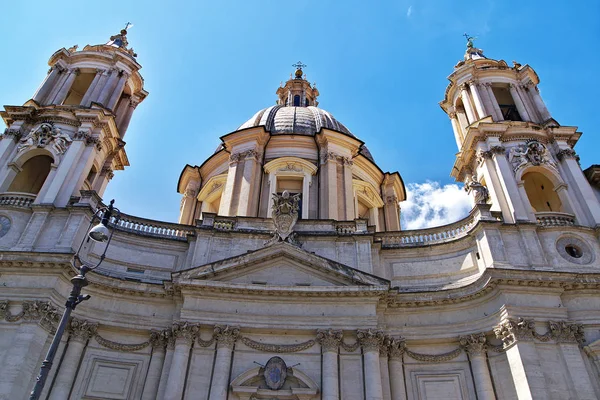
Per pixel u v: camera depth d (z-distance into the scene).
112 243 23.86
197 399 19.23
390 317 22.38
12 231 22.39
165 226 25.33
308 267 22.83
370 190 35.62
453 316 21.84
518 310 19.92
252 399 19.44
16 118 26.92
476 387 20.12
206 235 24.17
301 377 19.97
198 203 36.09
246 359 20.64
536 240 22.47
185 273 21.81
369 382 19.50
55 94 28.91
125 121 31.92
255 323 21.16
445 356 21.20
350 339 21.03
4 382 17.84
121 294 22.12
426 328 21.86
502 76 30.81
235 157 33.41
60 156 25.61
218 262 22.25
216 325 20.84
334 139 34.62
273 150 34.91
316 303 21.72
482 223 22.86
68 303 12.39
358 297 21.58
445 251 24.14
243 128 36.84
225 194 31.52
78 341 20.59
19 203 23.84
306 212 31.02
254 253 22.67
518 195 24.39
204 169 37.47
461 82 31.39
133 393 20.41
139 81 33.25
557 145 26.81
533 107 29.55
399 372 20.98
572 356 18.91
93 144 26.67
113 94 30.12
